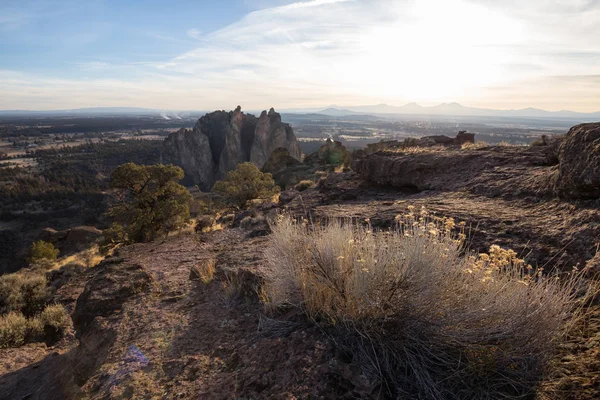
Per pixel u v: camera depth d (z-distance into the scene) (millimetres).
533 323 2035
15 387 4395
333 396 1996
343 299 2615
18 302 9305
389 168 9281
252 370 2398
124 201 25016
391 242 2822
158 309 4262
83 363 3865
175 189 24562
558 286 2350
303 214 7414
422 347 2203
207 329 3430
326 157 48562
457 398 1946
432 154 9000
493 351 2006
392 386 2098
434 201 6441
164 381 2658
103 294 4852
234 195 25609
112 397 2566
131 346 3363
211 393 2301
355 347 2375
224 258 5445
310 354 2348
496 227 4414
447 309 2199
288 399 2014
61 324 7238
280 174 47688
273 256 3684
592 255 3127
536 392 1866
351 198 9430
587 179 4129
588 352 2008
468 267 2498
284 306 3217
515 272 2561
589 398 1696
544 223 4172
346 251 2822
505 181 6379
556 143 6590
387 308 2363
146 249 8617
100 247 22312
